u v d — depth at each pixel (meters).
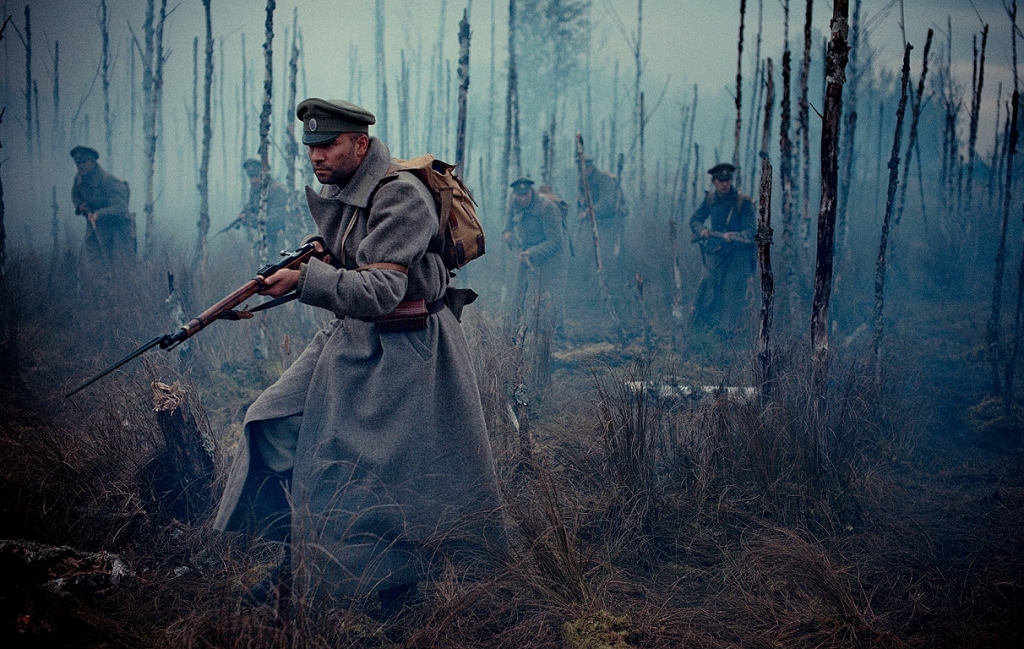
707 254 7.28
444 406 2.83
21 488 3.11
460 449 2.83
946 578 3.06
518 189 7.67
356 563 2.64
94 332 5.91
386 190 2.67
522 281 7.60
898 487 3.91
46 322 5.94
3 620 2.38
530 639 2.64
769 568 3.06
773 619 2.79
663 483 3.60
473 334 4.95
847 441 3.84
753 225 7.06
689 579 3.09
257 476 2.77
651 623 2.73
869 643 2.63
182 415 3.27
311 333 6.13
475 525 2.82
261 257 6.03
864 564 3.17
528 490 3.51
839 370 4.53
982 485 4.03
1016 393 5.32
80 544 2.99
